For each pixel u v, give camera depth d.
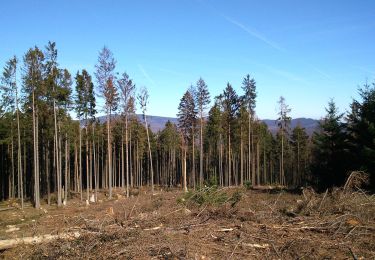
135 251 7.93
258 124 51.78
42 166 44.28
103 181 58.62
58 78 31.86
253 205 13.48
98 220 11.30
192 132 45.50
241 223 10.13
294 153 60.38
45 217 19.47
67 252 8.47
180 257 7.52
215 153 58.62
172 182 66.94
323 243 8.40
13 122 37.81
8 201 40.88
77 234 9.83
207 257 7.68
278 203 15.17
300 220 10.40
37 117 32.34
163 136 68.81
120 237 8.86
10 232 13.93
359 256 7.61
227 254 7.90
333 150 25.38
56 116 34.19
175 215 11.29
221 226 9.95
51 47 30.95
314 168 26.48
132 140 57.94
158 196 21.62
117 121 48.53
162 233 9.15
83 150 56.62
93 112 38.62
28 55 30.25
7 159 49.50
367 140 21.73
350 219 10.04
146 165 73.94
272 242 8.53
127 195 37.81
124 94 37.00
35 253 9.09
